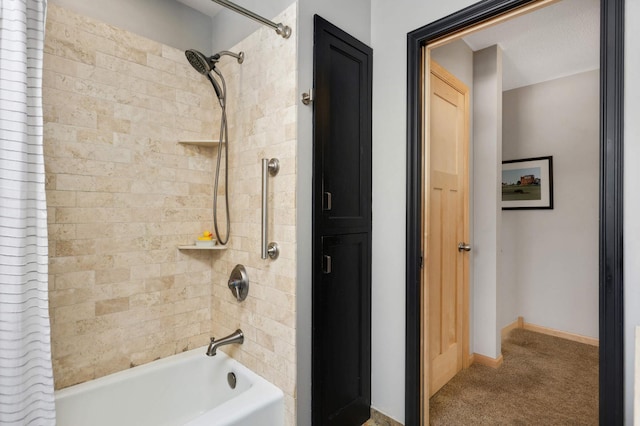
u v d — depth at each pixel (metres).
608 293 1.19
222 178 2.02
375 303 1.89
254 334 1.76
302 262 1.57
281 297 1.60
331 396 1.67
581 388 2.24
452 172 2.34
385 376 1.84
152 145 1.85
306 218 1.58
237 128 1.90
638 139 1.15
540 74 3.02
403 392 1.77
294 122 1.54
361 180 1.83
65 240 1.56
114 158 1.71
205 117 2.07
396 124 1.79
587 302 2.97
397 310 1.79
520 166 3.31
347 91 1.75
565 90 3.05
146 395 1.75
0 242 1.16
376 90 1.89
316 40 1.59
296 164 1.54
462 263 2.48
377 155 1.88
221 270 2.02
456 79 2.34
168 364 1.84
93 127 1.64
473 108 2.61
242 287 1.82
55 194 1.53
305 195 1.58
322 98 1.61
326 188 1.63
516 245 3.34
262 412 1.50
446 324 2.31
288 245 1.57
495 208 2.51
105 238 1.69
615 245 1.18
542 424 1.87
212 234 2.08
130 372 1.74
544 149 3.17
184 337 1.99
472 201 2.61
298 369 1.55
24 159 1.20
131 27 1.79
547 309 3.19
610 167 1.19
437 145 2.18
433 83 2.13
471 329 2.62
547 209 3.16
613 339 1.18
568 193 3.05
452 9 1.59
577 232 3.01
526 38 2.39
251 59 1.80
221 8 2.05
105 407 1.62
